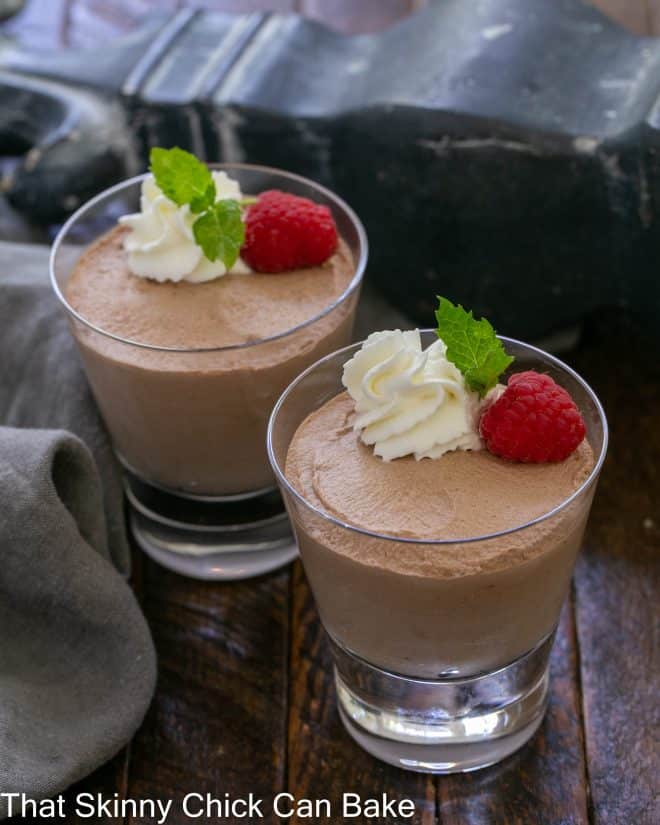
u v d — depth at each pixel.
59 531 0.44
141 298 0.47
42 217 0.58
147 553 0.50
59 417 0.50
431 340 0.43
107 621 0.45
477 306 0.55
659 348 0.54
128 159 0.58
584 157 0.50
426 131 0.51
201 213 0.47
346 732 0.45
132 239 0.48
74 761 0.42
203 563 0.49
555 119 0.50
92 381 0.47
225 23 0.59
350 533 0.39
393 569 0.39
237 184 0.49
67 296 0.47
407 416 0.41
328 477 0.41
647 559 0.48
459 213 0.53
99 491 0.46
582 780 0.43
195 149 0.57
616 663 0.45
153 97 0.56
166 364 0.45
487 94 0.51
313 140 0.55
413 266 0.55
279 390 0.46
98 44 0.61
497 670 0.42
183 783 0.44
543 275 0.53
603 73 0.51
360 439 0.42
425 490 0.40
